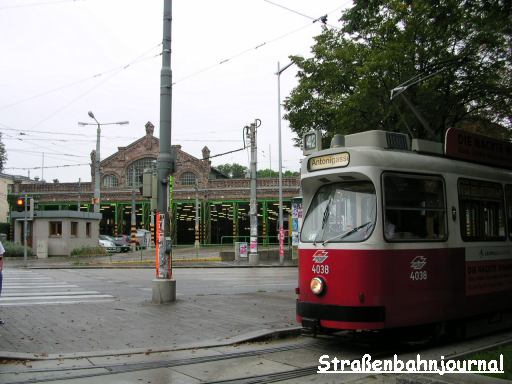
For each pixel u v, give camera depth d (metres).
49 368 7.32
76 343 8.76
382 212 8.13
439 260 8.79
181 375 7.05
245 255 35.44
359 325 7.84
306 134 9.73
